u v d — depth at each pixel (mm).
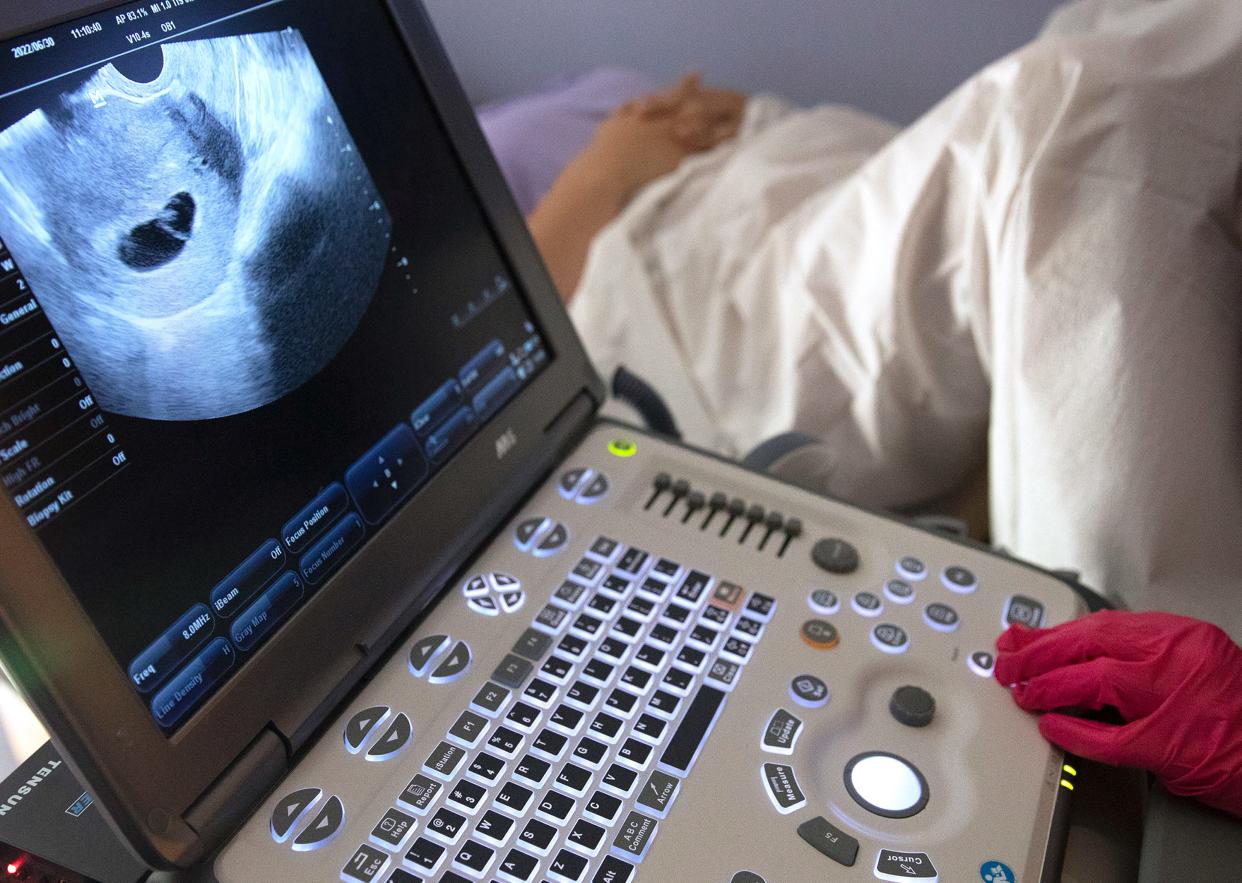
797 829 451
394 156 584
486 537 592
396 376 562
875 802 467
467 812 454
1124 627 517
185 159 477
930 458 894
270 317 503
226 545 465
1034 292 711
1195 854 457
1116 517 672
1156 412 664
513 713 495
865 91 1687
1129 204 686
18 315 405
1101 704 500
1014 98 733
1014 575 583
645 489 634
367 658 509
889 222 824
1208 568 653
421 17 615
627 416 812
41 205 419
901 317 814
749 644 534
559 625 541
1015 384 726
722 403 978
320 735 488
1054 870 450
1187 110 688
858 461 885
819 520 618
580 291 1096
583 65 1855
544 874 432
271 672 468
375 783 467
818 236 893
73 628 397
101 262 438
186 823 424
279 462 495
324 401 522
